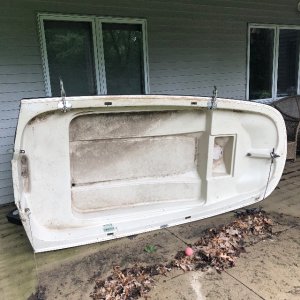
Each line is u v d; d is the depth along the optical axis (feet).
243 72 18.60
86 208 8.20
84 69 13.80
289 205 11.30
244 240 9.09
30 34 12.24
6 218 11.27
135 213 8.65
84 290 7.25
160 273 7.72
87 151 7.84
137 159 8.37
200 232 9.52
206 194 9.25
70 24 13.10
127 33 14.44
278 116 9.52
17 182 7.26
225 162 9.40
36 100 6.79
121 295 7.00
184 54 16.10
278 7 19.11
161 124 8.24
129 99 7.44
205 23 16.43
